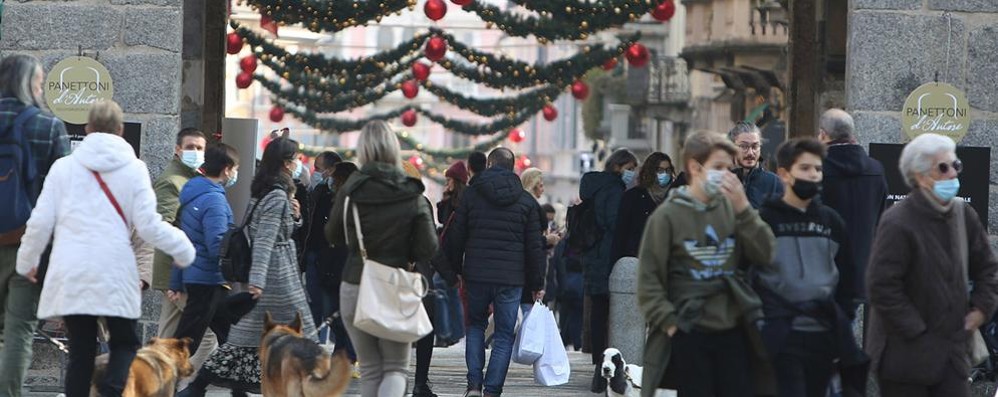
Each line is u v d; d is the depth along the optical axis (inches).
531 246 1214.9
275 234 1069.8
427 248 985.5
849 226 959.0
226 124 1514.5
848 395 852.6
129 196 909.2
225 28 1828.2
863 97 1240.8
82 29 1278.3
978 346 895.7
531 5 2108.8
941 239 845.8
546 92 3026.6
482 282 1204.5
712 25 3518.7
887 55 1241.4
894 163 1220.5
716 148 833.5
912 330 838.5
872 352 864.9
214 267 1101.7
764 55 3348.9
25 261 907.4
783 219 847.1
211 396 1261.1
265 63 2615.7
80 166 906.7
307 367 951.0
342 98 2965.1
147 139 1283.2
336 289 1438.2
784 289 838.5
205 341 1168.8
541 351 1320.1
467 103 3016.7
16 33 1274.6
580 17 2124.8
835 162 964.6
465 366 1649.9
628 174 1425.9
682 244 830.5
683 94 4741.6
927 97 1228.5
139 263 1125.1
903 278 848.9
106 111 918.4
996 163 1241.4
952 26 1240.2
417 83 2972.4
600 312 1409.9
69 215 901.8
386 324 962.1
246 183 1510.8
